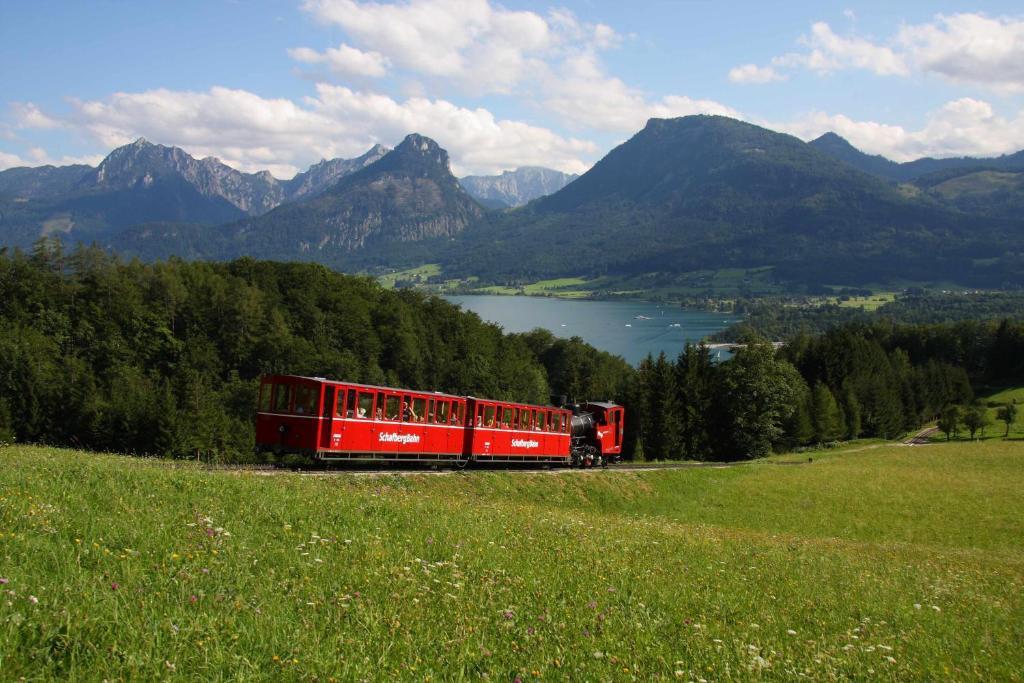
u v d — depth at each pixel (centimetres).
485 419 3872
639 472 4762
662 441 8506
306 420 3033
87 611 835
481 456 3872
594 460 5150
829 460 7869
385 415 3281
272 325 11169
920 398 13025
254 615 920
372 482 3020
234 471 2800
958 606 1836
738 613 1421
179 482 1847
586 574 1504
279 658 800
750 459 8925
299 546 1324
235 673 755
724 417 9031
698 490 4791
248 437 7762
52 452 3247
